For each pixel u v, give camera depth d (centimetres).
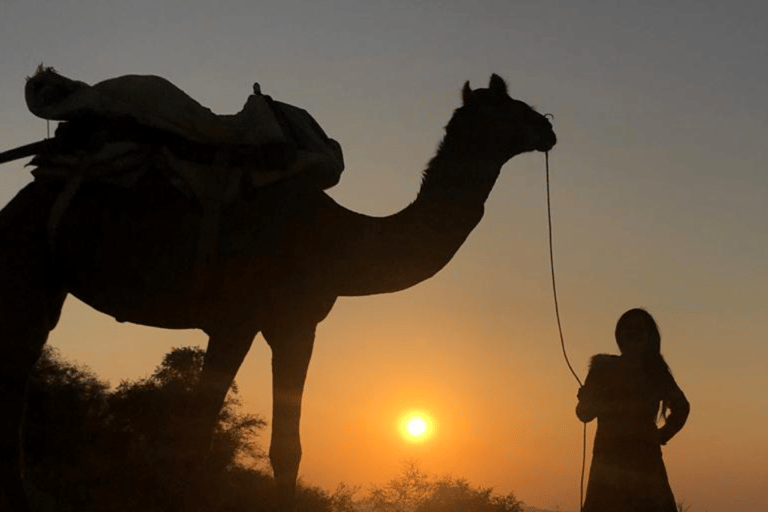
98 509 1052
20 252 983
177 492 1043
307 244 1018
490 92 1085
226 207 1000
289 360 1009
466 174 1065
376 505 1395
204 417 995
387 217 1055
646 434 945
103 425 1270
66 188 980
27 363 982
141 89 1012
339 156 1098
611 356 968
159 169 998
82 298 1032
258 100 1039
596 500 942
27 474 1122
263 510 1141
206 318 1016
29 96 1023
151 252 998
